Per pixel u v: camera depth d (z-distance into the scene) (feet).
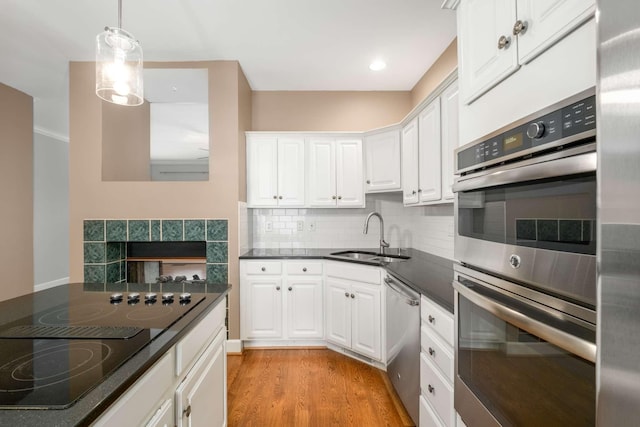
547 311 2.50
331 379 7.91
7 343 3.08
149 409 2.92
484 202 3.48
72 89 9.36
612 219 1.45
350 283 8.90
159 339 3.22
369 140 10.50
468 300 3.80
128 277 10.25
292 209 11.56
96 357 2.78
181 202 9.49
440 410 4.72
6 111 11.37
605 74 1.48
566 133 2.29
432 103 7.39
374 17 7.43
